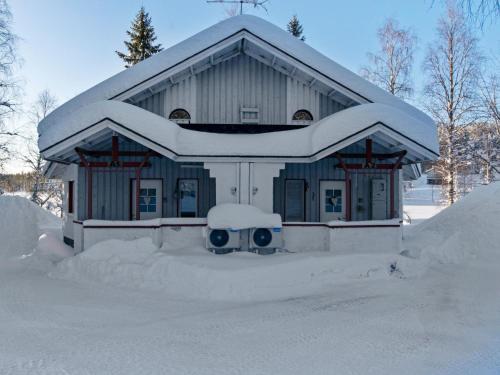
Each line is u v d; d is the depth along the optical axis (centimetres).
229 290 802
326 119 1127
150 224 1023
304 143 1107
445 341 530
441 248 1096
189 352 489
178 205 1274
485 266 1004
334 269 905
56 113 1218
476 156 2586
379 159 1222
